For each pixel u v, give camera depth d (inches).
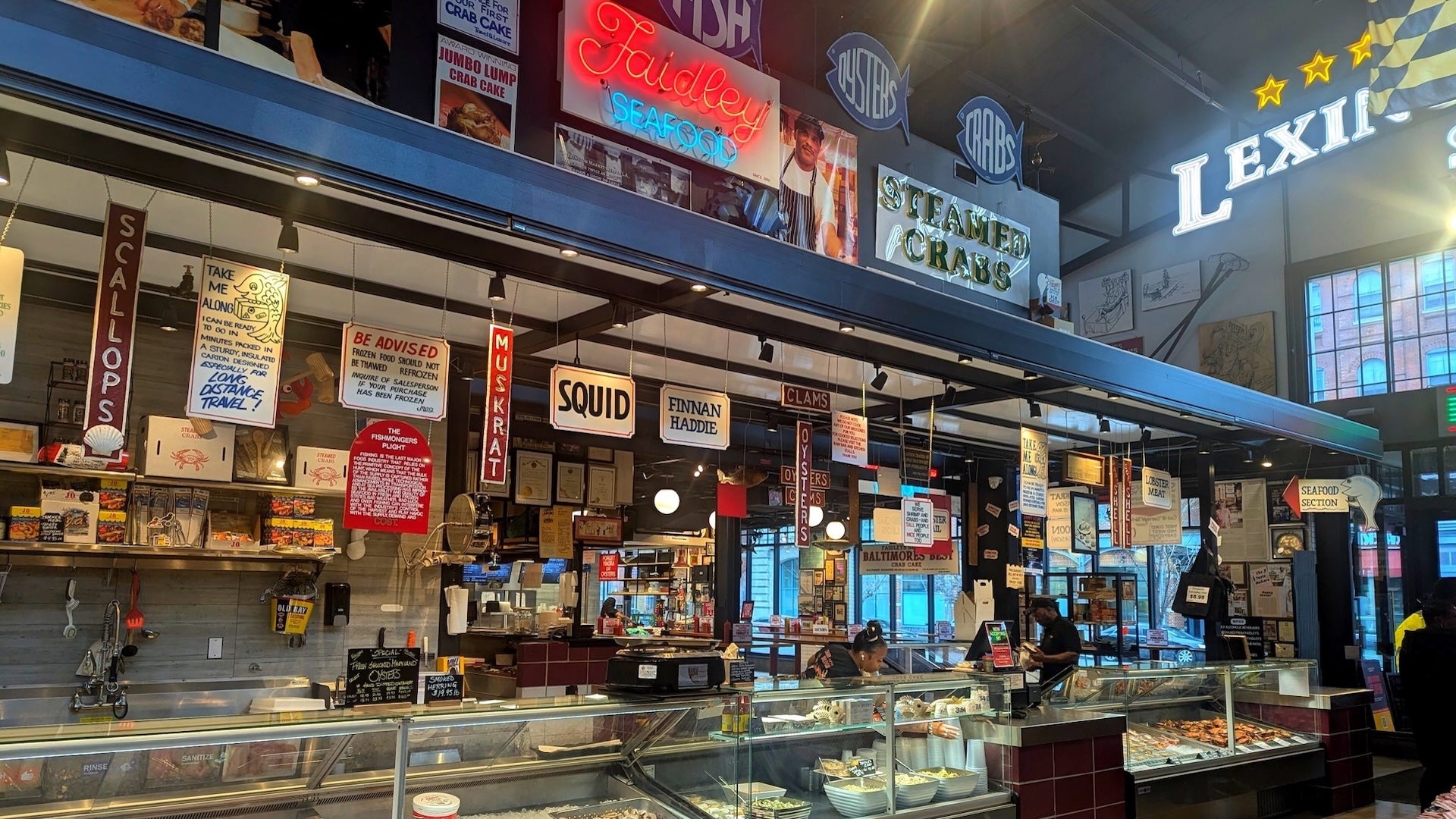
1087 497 474.3
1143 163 544.1
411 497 219.3
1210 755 268.1
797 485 302.7
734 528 468.1
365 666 145.0
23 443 211.0
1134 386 314.8
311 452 253.6
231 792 120.9
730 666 204.8
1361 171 446.6
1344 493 388.2
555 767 150.4
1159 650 498.9
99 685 222.5
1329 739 308.3
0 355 149.7
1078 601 519.2
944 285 336.2
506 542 432.8
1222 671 286.7
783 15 418.3
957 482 500.7
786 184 287.0
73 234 194.1
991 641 243.6
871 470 487.8
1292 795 308.0
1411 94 308.0
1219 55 466.0
